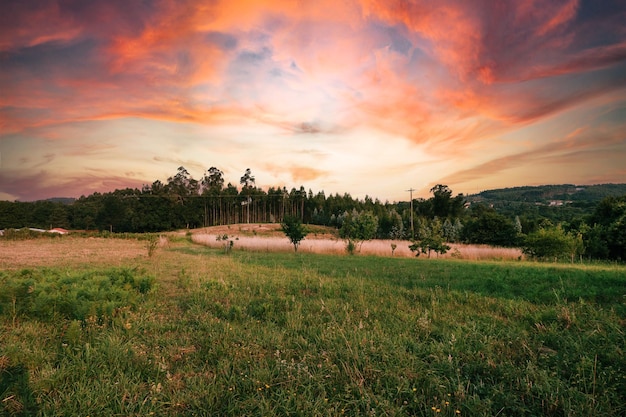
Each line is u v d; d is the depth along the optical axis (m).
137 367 4.29
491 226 39.91
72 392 3.61
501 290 9.14
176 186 112.12
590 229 25.28
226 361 4.41
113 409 3.37
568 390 3.51
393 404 3.42
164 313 7.14
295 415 3.29
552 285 9.52
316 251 27.73
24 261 17.66
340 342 5.01
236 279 11.45
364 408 3.36
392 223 69.31
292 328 5.86
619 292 8.14
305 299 8.22
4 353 4.46
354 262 18.16
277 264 16.73
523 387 3.65
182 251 27.31
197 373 4.22
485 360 4.42
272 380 3.91
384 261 18.88
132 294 7.72
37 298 6.50
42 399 3.51
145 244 34.44
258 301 7.98
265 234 59.91
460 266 15.98
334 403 3.44
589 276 10.95
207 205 108.75
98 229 90.56
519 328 5.62
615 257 23.22
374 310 7.00
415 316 6.44
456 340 5.00
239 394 3.70
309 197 118.69
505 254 26.28
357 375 4.00
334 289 9.36
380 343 4.94
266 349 5.02
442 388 3.67
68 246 30.14
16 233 41.97
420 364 4.32
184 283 10.30
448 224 60.91
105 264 16.41
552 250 21.83
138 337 5.53
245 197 115.69
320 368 4.16
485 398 3.43
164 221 93.12
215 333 5.55
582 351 4.47
